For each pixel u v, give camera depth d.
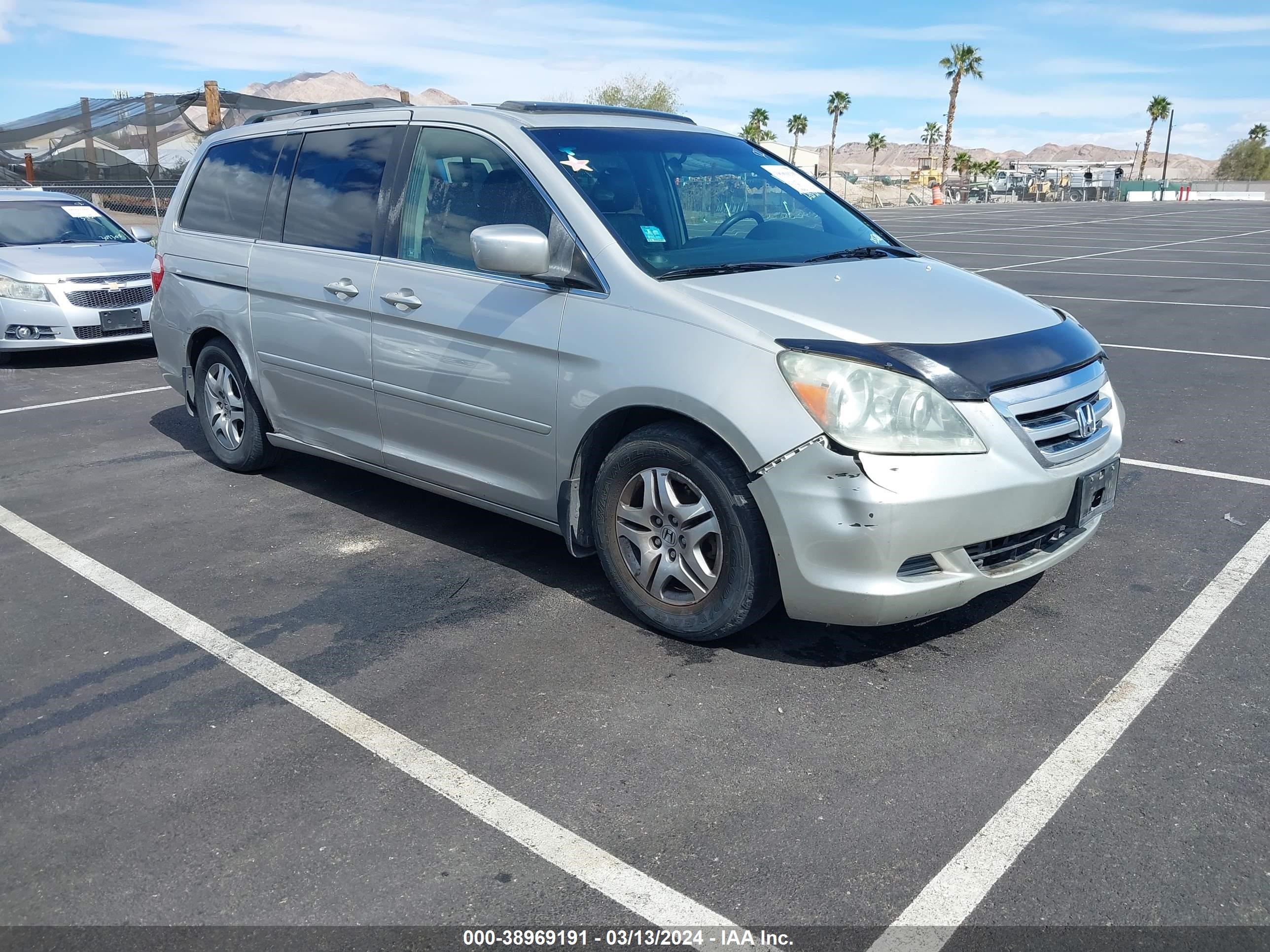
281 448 5.70
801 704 3.23
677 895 2.39
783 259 3.99
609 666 3.50
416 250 4.30
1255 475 5.53
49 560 4.55
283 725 3.16
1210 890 2.39
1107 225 30.83
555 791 2.80
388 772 2.90
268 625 3.86
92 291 9.10
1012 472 3.23
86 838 2.62
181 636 3.78
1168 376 8.09
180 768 2.93
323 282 4.65
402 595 4.11
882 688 3.32
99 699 3.32
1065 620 3.79
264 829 2.65
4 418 7.22
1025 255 19.73
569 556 4.53
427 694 3.33
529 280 3.86
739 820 2.66
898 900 2.37
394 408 4.45
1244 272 16.11
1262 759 2.90
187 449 6.36
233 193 5.39
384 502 5.29
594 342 3.60
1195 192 67.31
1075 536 3.61
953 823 2.64
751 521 3.32
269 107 17.00
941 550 3.19
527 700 3.28
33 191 10.76
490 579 4.27
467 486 4.27
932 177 62.59
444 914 2.34
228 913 2.35
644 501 3.61
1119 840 2.56
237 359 5.42
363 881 2.45
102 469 5.94
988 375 3.25
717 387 3.27
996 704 3.21
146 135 17.33
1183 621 3.77
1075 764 2.89
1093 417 3.55
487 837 2.61
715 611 3.49
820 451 3.12
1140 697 3.25
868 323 3.36
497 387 3.95
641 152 4.25
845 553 3.15
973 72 70.12
